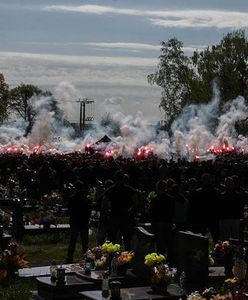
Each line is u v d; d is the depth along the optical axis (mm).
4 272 22812
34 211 39344
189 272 20938
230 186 25938
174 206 24797
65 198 37250
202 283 20562
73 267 23688
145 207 30812
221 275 21781
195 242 20812
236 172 42531
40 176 41656
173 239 24797
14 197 39156
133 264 22344
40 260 27547
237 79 105188
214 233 25844
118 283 19453
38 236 32375
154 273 20266
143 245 22031
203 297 18188
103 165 41781
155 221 24766
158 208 24703
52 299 20688
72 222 26688
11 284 22516
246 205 28547
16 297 21078
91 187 41188
